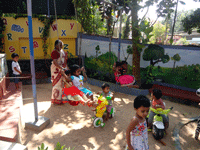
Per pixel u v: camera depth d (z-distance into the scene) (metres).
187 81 7.12
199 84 6.82
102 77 8.59
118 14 7.42
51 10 9.62
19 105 4.86
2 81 5.82
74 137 4.01
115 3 7.08
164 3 7.28
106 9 7.28
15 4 9.10
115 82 8.31
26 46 9.59
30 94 6.95
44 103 5.99
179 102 6.57
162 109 4.07
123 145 3.77
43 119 4.50
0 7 8.87
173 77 7.46
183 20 7.71
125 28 11.00
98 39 8.94
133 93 7.27
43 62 9.65
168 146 3.85
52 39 9.75
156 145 3.86
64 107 5.71
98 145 3.74
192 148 3.89
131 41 8.02
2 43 8.96
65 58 5.68
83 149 3.58
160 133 3.91
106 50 8.76
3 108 4.60
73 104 4.82
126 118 5.13
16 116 4.09
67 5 9.80
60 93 5.75
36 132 4.16
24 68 9.41
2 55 6.25
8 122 3.77
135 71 7.57
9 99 5.41
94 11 10.12
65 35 9.84
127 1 6.75
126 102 6.45
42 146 2.73
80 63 9.99
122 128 4.52
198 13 7.25
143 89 7.38
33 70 4.08
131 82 6.12
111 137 4.08
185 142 4.12
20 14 9.09
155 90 4.10
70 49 10.21
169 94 6.73
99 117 4.40
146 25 6.80
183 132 4.56
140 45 6.99
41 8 9.42
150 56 7.70
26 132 4.14
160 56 7.59
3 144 3.16
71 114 5.25
